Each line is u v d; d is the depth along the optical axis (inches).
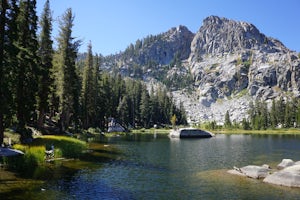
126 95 5433.1
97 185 898.1
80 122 3117.6
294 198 808.9
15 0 1210.6
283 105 6658.5
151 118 5885.8
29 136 1571.1
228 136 4426.7
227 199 794.8
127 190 862.5
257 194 845.8
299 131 5851.4
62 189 820.6
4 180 864.9
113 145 2233.0
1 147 1131.9
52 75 2068.2
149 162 1425.9
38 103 1843.0
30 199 706.8
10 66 1197.7
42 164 1158.3
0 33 1140.5
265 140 3398.1
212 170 1234.0
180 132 3892.7
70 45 2117.4
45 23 1919.3
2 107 1159.0
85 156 1492.4
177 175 1110.4
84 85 2898.6
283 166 1275.8
